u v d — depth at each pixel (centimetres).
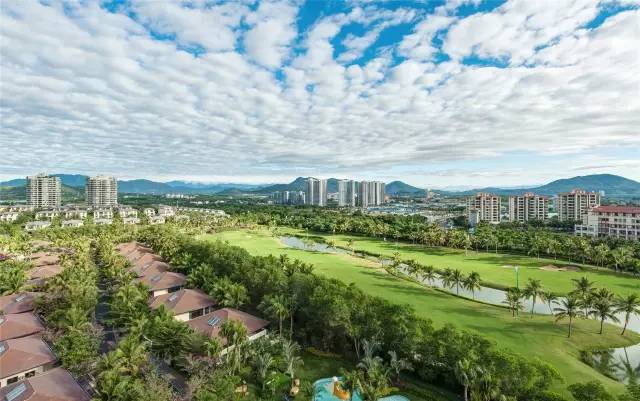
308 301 7062
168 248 12938
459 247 18750
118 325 7156
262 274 8381
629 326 8369
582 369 6125
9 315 7112
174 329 6075
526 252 17150
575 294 8338
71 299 7606
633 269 13412
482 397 4669
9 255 14388
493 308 9125
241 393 5341
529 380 4569
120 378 4662
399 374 5831
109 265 11200
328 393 5466
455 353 5262
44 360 5778
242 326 5834
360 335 6091
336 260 15075
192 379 4903
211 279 9081
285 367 6059
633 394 4678
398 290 10456
